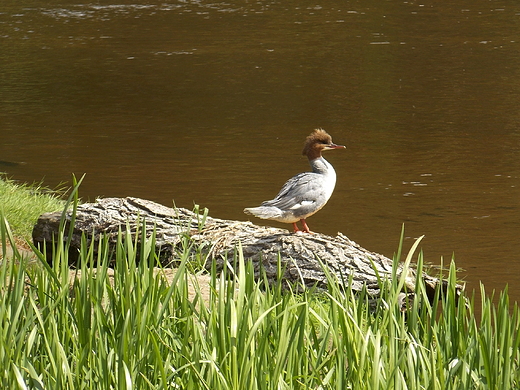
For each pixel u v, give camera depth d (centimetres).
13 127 2275
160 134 2206
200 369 504
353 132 2236
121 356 492
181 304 564
